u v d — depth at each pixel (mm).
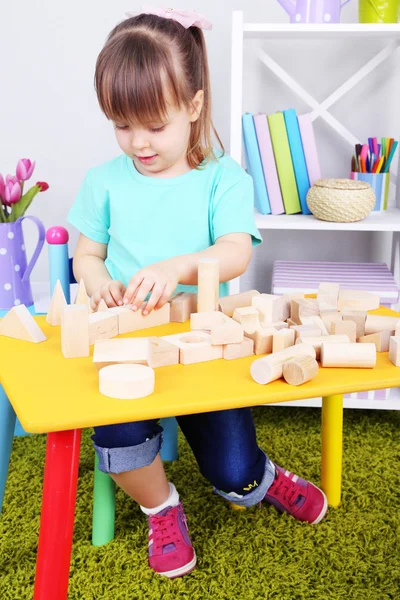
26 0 1603
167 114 956
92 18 1616
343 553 1028
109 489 1024
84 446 1362
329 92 1661
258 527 1098
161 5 1608
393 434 1468
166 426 1298
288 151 1508
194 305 897
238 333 725
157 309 848
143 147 975
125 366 643
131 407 586
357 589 942
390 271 1684
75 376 666
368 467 1306
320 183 1440
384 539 1068
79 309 717
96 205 1205
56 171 1711
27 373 673
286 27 1353
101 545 1040
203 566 994
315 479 1247
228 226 1101
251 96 1665
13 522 1094
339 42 1627
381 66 1640
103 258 1253
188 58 1029
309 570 985
